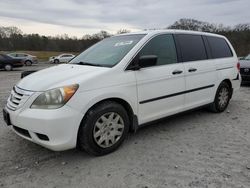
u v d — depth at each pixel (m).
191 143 3.98
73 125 3.17
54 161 3.43
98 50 4.43
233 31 38.97
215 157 3.51
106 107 3.45
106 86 3.44
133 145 3.90
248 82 9.27
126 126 3.75
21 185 2.89
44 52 58.00
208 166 3.26
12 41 60.41
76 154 3.62
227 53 5.74
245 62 9.62
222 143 3.99
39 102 3.17
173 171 3.14
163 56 4.23
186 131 4.50
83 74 3.45
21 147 3.83
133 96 3.74
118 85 3.55
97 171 3.17
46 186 2.87
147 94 3.92
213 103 5.40
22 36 61.62
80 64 4.09
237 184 2.85
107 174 3.09
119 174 3.09
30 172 3.15
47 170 3.20
